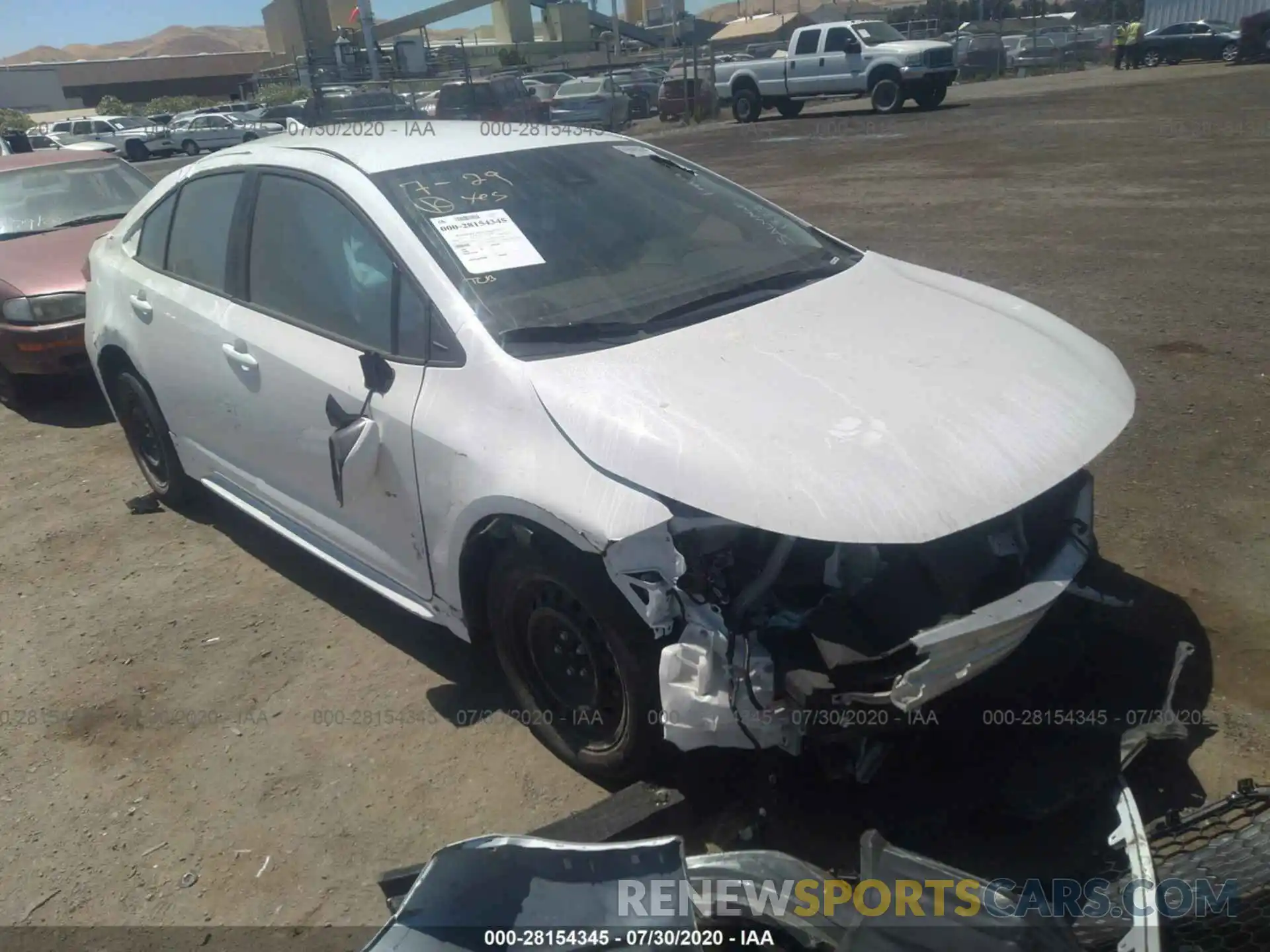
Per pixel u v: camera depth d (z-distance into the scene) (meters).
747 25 75.06
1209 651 3.38
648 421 2.70
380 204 3.42
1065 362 3.13
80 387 7.35
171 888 2.87
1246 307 6.83
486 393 2.99
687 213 3.88
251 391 3.84
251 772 3.28
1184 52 32.97
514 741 3.31
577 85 30.06
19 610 4.38
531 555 2.84
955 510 2.49
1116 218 10.07
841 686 2.48
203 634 4.07
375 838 2.98
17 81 70.56
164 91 86.00
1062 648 2.83
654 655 2.70
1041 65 37.03
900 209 11.53
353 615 4.13
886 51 24.27
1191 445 4.84
